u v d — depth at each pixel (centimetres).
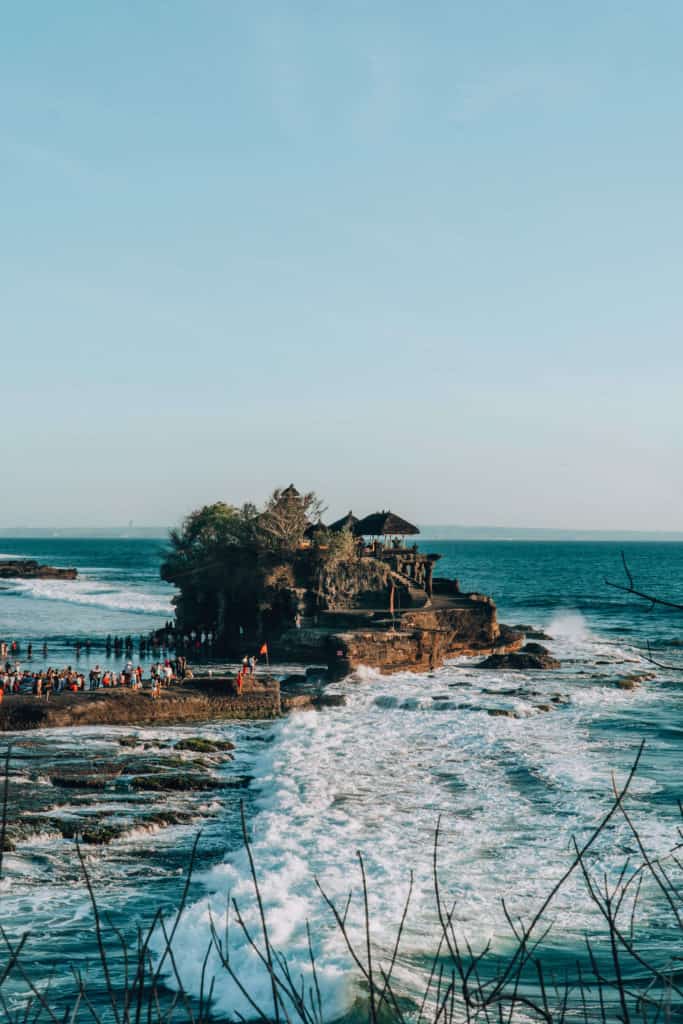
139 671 5331
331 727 4519
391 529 8406
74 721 4569
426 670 6569
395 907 2081
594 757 3744
